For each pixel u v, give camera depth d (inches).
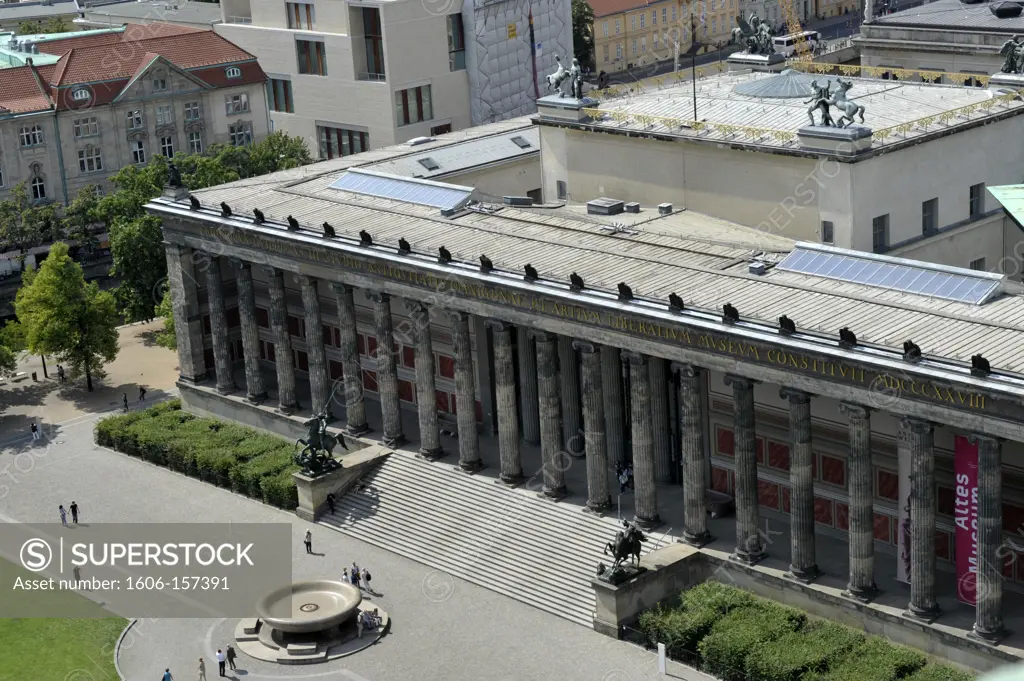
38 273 6968.5
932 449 3993.6
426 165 6318.9
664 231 5162.4
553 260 4987.7
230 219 5954.7
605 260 4928.6
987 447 3833.7
